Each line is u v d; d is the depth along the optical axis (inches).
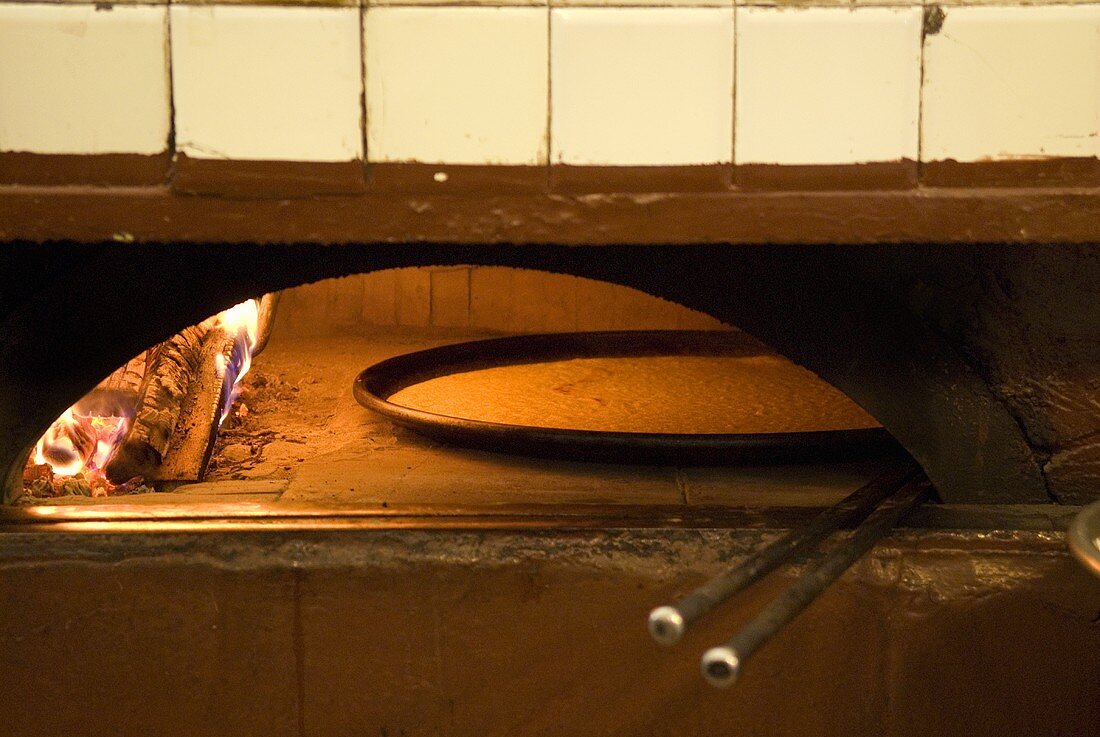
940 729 71.4
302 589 71.0
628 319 160.6
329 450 101.7
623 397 120.6
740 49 57.7
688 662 71.1
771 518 74.2
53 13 57.5
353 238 59.4
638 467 93.8
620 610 71.1
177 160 58.7
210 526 72.9
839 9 57.5
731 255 75.5
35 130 58.4
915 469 83.1
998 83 58.0
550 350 140.4
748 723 71.7
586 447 92.3
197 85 58.1
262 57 57.9
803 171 58.9
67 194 58.7
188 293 75.5
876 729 71.6
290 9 57.5
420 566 70.9
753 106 58.2
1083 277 72.9
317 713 72.4
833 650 70.9
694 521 73.7
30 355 75.4
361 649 71.8
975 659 70.7
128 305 75.3
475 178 58.9
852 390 76.3
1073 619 70.2
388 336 159.3
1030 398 74.9
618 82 58.1
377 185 59.0
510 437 94.1
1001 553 70.5
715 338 142.6
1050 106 58.2
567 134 58.5
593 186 59.0
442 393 121.8
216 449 101.0
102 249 74.3
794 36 57.7
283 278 76.2
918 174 58.9
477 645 71.8
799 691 71.5
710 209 59.0
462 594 71.1
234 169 58.8
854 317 75.4
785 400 119.2
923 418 76.0
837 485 88.2
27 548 70.4
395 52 57.8
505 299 162.7
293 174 58.8
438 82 58.1
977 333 74.6
